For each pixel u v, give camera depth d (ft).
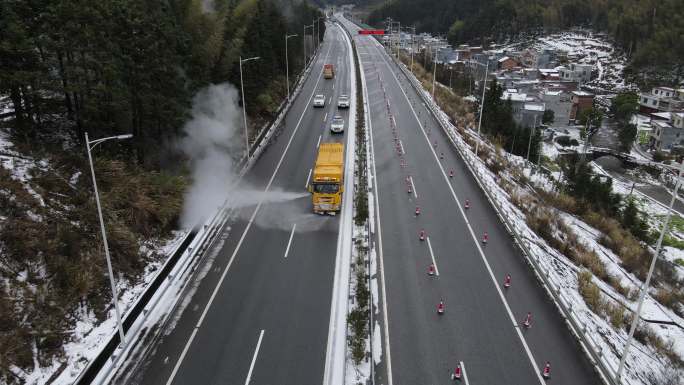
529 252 84.12
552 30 556.10
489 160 148.97
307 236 91.09
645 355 70.44
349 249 86.38
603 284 91.86
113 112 87.66
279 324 65.87
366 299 70.54
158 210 86.48
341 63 305.73
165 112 93.91
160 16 99.86
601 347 63.87
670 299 97.25
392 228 95.50
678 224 188.96
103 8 82.43
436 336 64.28
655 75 409.90
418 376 57.26
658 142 295.48
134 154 95.30
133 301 68.74
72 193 75.41
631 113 331.98
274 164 128.67
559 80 391.04
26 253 61.82
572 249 101.30
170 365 58.23
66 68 79.77
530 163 191.72
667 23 448.24
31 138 83.10
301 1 394.52
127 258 74.95
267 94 171.32
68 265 65.00
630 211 158.20
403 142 153.38
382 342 63.00
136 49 87.61
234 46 141.49
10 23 69.97
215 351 60.64
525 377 57.47
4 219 62.64
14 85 76.13
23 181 70.85
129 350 60.54
